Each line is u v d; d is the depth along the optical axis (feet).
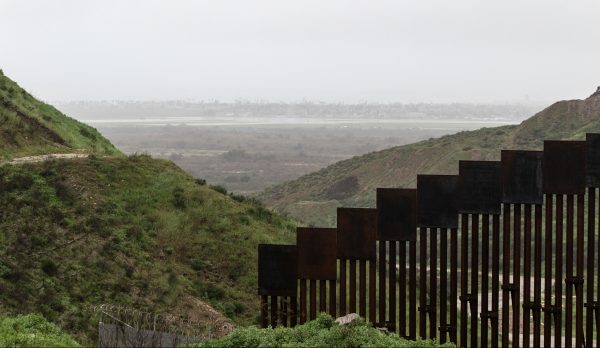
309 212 577.43
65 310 133.08
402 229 104.01
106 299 140.77
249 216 194.90
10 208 164.76
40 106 254.27
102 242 160.45
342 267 104.88
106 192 182.70
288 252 104.73
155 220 178.40
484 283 105.70
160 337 96.99
